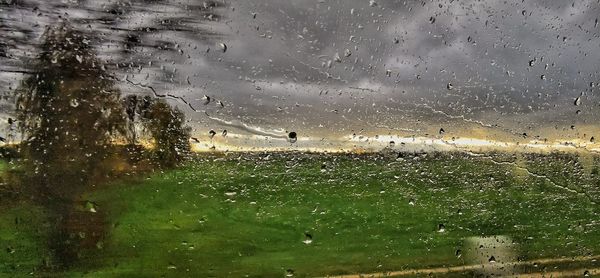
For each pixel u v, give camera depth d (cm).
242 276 231
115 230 255
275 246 266
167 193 293
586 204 354
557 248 284
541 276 245
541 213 333
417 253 270
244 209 304
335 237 284
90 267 225
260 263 247
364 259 257
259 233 281
